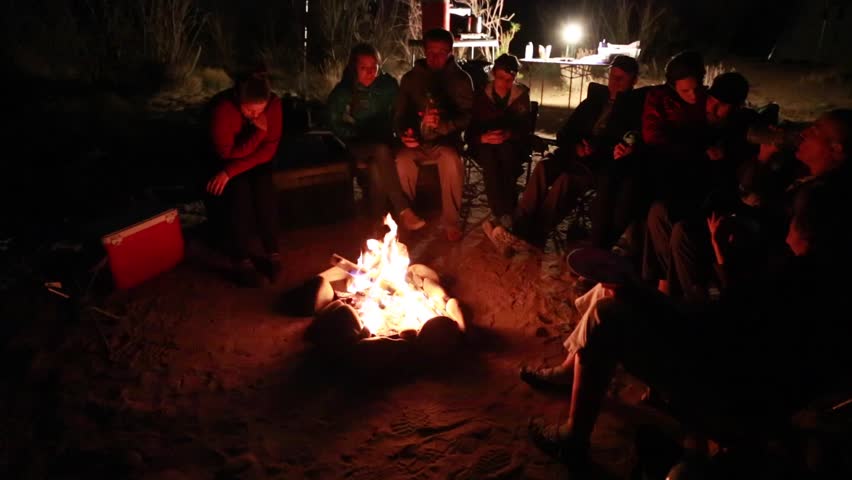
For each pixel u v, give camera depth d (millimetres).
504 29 10375
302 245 4398
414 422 2658
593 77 9281
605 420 2689
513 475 2379
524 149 4645
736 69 9961
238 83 3578
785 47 11375
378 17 10547
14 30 8602
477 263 4164
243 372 2980
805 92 8625
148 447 2486
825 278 1811
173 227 3910
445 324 3064
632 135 3691
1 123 6574
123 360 3043
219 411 2707
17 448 2465
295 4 10781
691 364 2041
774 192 3174
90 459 2414
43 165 5621
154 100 7988
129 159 5953
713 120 3459
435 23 5383
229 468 2381
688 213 3340
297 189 4547
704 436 2213
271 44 10523
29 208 4754
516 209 4418
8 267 3869
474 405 2768
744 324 1914
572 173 4152
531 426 2580
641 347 2121
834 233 1812
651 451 2223
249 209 3832
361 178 4758
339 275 3762
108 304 3531
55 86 8016
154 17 9273
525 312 3566
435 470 2404
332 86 8883
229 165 3703
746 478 1974
